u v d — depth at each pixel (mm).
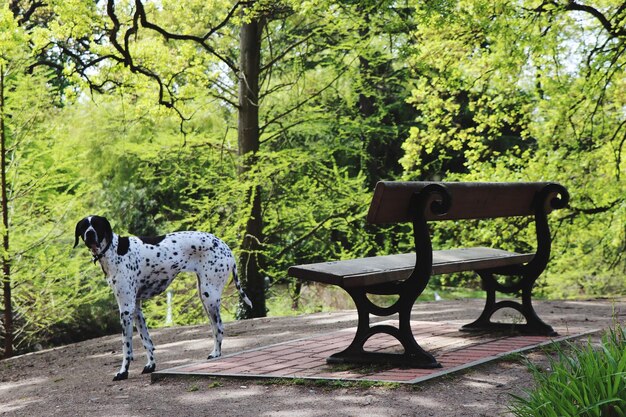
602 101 13820
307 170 15680
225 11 15516
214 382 5266
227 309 15406
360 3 12227
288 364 5668
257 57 14203
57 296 13070
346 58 16219
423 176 21219
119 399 5113
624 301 10375
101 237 5883
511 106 15266
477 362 5211
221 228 14719
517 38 12328
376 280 5176
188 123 17641
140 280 6184
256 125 14242
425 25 11742
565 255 17469
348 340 6789
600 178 14203
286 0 12898
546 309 9281
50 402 5387
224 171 15703
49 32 11383
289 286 17500
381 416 4098
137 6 11367
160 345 8234
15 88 12109
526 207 6547
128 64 11625
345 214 15672
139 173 18406
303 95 16031
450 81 13766
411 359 5246
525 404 3689
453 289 21594
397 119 21250
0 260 11570
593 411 3252
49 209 12656
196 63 13102
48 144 12766
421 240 5258
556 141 14531
